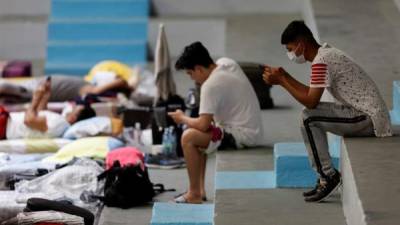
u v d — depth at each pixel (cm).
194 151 1780
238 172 1759
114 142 2130
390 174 1282
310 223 1394
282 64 2827
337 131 1452
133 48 3272
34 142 2177
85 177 1855
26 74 2902
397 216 1122
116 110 2356
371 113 1426
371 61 2189
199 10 3469
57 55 3275
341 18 2650
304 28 1424
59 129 2230
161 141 2170
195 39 3309
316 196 1495
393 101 1853
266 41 3147
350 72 1422
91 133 2208
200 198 1791
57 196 1767
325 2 2888
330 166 1472
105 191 1809
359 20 2622
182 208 1593
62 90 2566
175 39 3312
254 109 1967
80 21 3331
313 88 1405
